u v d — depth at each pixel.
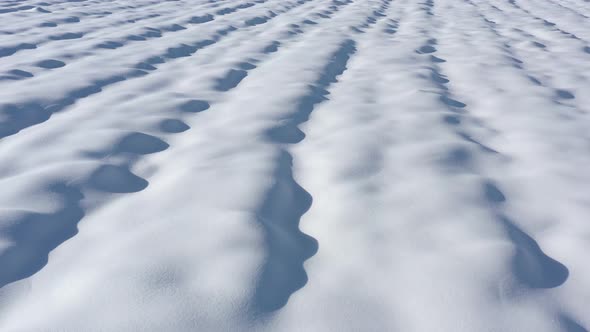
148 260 1.29
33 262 1.33
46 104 2.65
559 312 1.17
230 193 1.69
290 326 1.10
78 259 1.34
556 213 1.66
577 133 2.44
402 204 1.66
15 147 2.05
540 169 2.01
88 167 1.86
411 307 1.17
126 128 2.31
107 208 1.63
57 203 1.61
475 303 1.17
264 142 2.22
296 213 1.66
